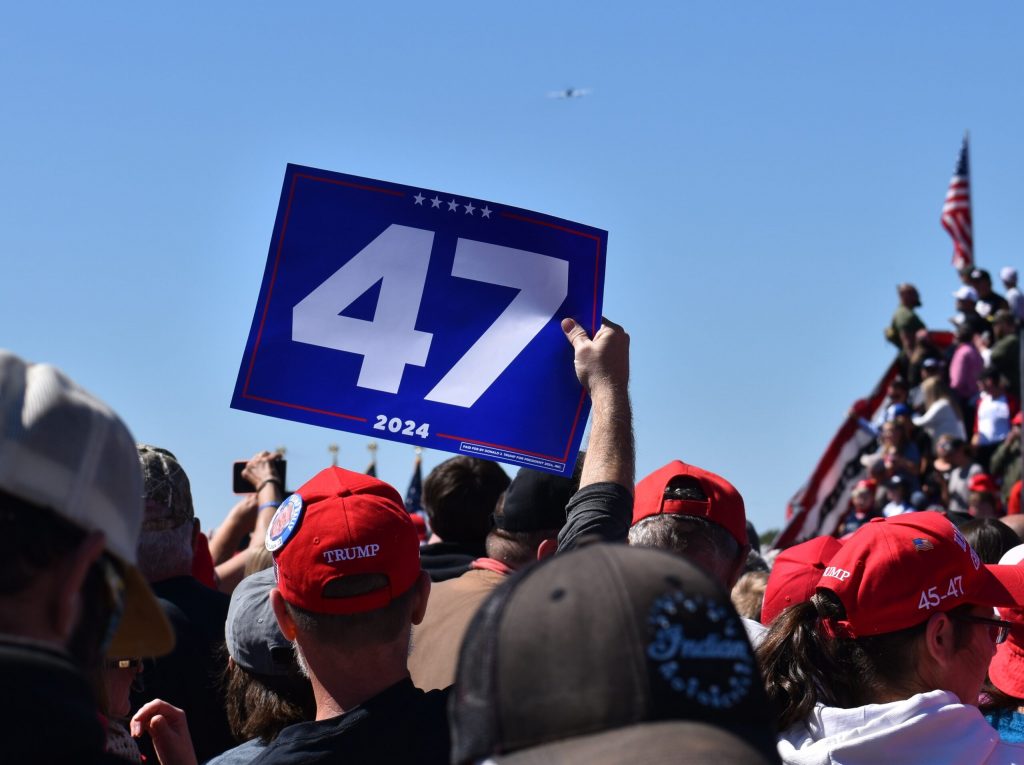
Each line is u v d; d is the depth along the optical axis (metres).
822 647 2.61
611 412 2.81
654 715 1.16
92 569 1.44
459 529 4.55
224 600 3.64
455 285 2.99
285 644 2.89
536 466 2.96
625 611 1.20
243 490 5.43
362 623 2.37
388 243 2.99
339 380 2.94
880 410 15.32
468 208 3.02
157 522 3.57
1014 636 3.03
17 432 1.35
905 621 2.54
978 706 3.07
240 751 2.83
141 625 1.62
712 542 3.08
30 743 1.28
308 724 2.33
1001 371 14.10
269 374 2.92
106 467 1.41
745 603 4.56
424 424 2.94
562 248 3.02
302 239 2.97
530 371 2.98
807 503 13.09
